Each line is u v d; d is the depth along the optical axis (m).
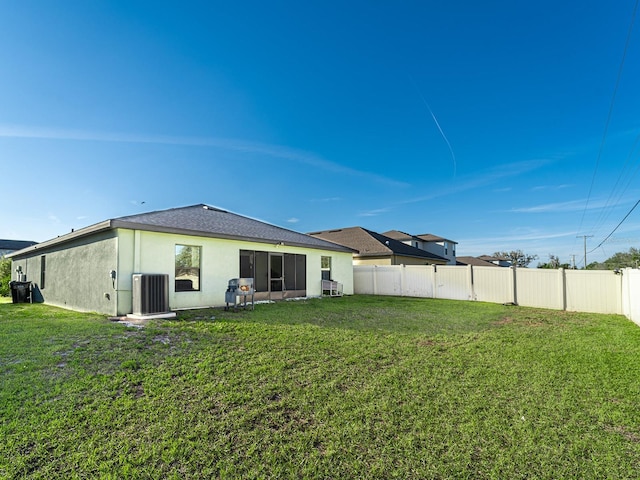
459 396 3.77
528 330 7.68
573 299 11.73
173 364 4.50
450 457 2.65
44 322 6.94
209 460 2.54
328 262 16.16
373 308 10.98
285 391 3.81
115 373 4.08
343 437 2.91
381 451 2.72
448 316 9.49
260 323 7.46
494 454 2.70
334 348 5.56
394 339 6.32
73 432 2.81
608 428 3.13
